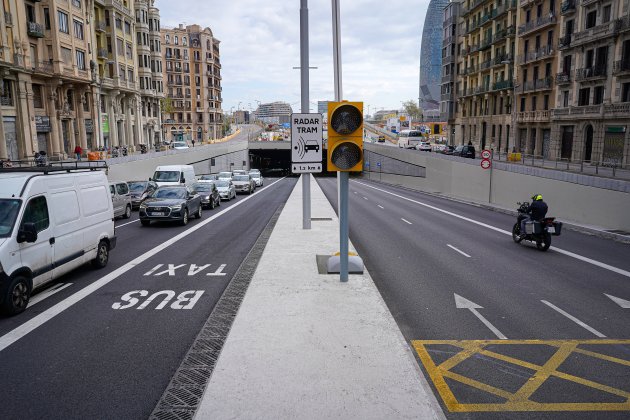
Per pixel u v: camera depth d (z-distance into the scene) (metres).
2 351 6.58
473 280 10.55
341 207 9.30
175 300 9.02
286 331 6.79
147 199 20.31
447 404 5.12
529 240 14.75
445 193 38.41
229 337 6.56
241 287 9.65
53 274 9.38
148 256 13.20
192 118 120.44
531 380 5.71
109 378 5.73
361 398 4.96
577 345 6.84
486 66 63.31
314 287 9.04
